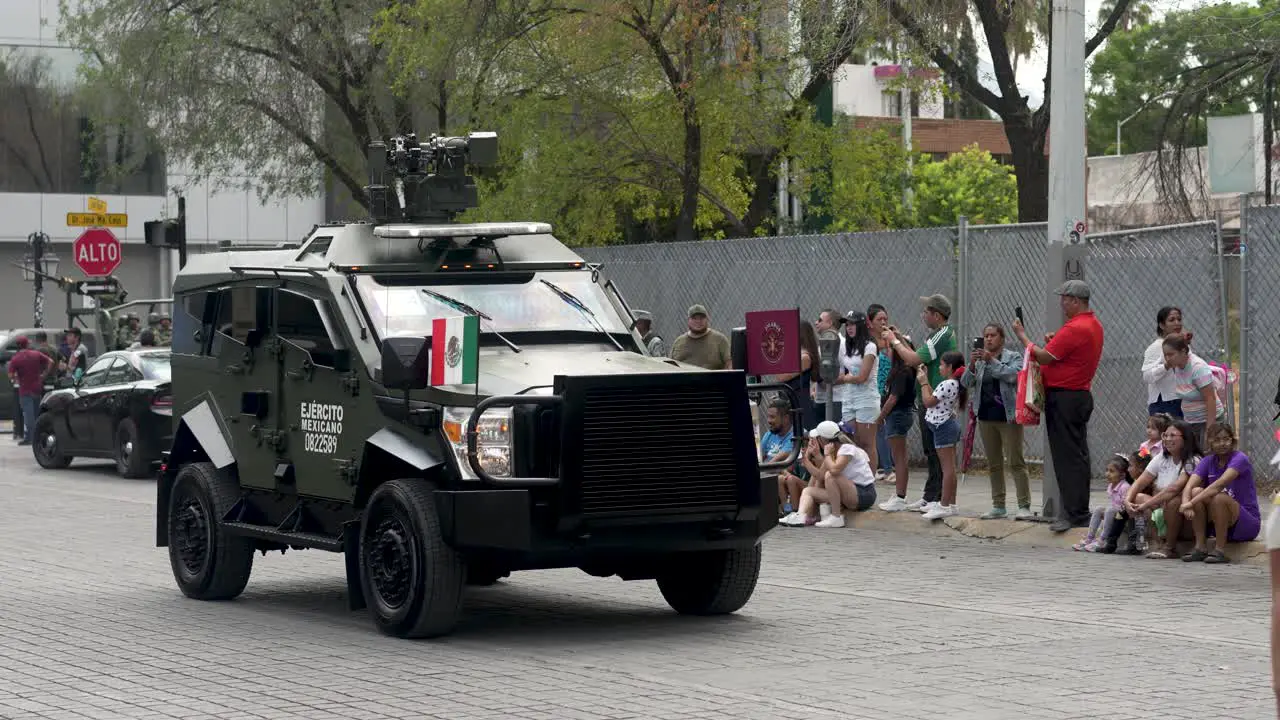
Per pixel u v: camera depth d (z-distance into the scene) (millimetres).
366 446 10766
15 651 10172
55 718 8211
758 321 11125
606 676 9180
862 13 22969
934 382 16688
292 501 11742
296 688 8914
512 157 27922
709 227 30031
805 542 15461
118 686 9016
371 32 29062
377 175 12516
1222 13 25594
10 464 27297
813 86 26844
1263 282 17047
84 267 32594
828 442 16641
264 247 12602
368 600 10727
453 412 10258
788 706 8297
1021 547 14891
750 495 10461
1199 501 13586
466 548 10133
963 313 20141
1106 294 18766
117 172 37156
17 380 31969
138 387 23859
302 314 11492
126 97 31469
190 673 9391
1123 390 18578
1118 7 25953
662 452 10242
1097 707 8234
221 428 12445
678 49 25828
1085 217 15555
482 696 8641
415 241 11609
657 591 12836
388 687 8914
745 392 10500
